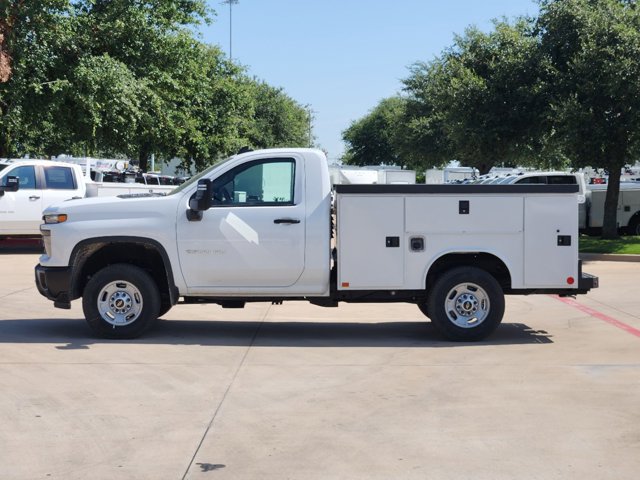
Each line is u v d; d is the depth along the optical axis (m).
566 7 20.75
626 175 38.78
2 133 23.86
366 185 9.02
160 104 26.34
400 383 7.25
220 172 9.20
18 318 10.77
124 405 6.45
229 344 9.12
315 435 5.71
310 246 9.05
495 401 6.62
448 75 23.33
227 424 5.97
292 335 9.80
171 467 5.05
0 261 18.20
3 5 21.14
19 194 19.47
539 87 20.62
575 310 11.85
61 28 23.05
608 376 7.54
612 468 5.05
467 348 8.95
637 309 11.89
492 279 9.16
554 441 5.58
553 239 9.13
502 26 23.08
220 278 9.12
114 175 28.84
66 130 25.38
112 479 4.84
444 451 5.37
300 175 9.17
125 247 9.45
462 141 23.09
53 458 5.20
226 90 40.75
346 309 12.21
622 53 19.14
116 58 25.86
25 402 6.50
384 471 4.98
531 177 23.86
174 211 9.11
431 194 9.06
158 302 9.24
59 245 9.09
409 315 11.64
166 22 26.98
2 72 21.19
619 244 20.48
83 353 8.43
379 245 9.08
